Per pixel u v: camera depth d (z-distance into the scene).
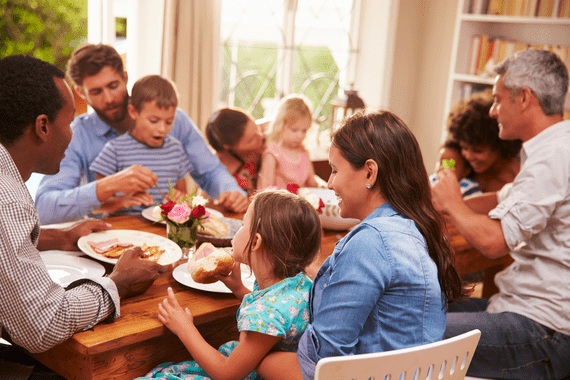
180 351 1.30
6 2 5.09
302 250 1.15
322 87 4.90
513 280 1.81
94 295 1.15
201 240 1.76
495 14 4.06
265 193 1.20
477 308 1.99
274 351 1.15
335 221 1.96
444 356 1.05
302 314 1.15
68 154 2.17
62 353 1.19
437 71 4.82
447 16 4.69
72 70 2.18
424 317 1.07
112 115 2.24
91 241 1.56
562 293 1.68
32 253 1.09
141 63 3.50
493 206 2.30
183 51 3.36
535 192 1.67
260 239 1.13
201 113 3.55
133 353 1.19
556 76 1.76
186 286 1.41
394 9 4.62
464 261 2.06
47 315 1.06
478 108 2.61
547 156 1.68
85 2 5.56
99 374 1.14
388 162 1.08
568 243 1.69
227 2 4.15
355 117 1.13
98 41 3.42
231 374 1.12
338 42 4.88
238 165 2.88
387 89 4.79
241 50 4.34
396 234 1.05
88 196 1.89
